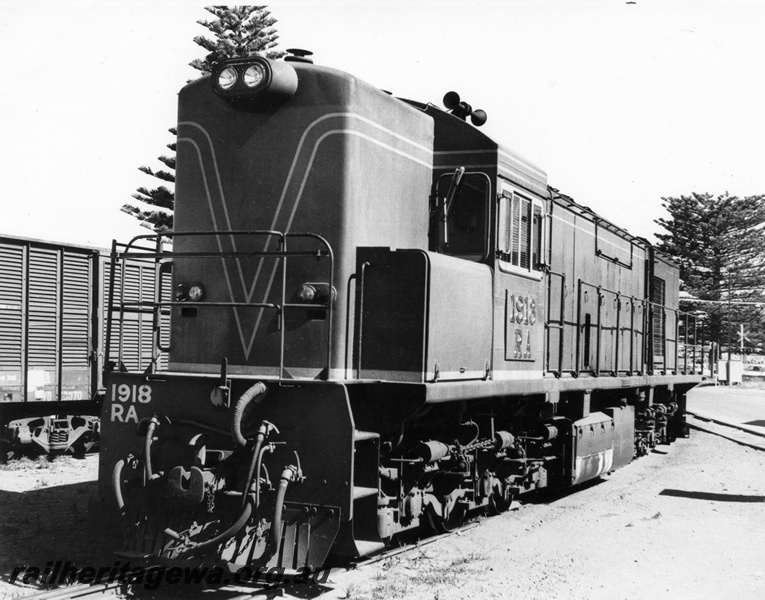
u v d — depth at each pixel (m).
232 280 7.23
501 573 7.02
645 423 15.84
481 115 9.22
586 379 11.23
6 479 11.73
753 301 55.16
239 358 7.14
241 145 7.30
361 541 6.58
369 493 6.44
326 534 6.11
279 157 7.18
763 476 13.62
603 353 13.10
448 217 8.34
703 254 55.91
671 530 9.09
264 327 7.08
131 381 6.88
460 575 6.88
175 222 7.54
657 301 17.22
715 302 51.94
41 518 8.91
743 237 54.81
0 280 12.89
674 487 12.27
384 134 7.56
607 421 12.42
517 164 9.07
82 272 14.14
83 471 12.73
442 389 6.83
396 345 6.86
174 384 6.71
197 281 7.36
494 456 8.97
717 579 7.12
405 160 7.95
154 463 6.65
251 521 6.27
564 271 11.21
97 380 14.16
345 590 6.29
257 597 5.98
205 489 6.14
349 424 6.17
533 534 8.69
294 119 7.16
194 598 6.05
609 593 6.58
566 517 9.72
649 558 7.79
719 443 18.70
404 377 6.81
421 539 8.14
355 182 7.09
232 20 23.20
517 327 8.94
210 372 7.24
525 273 9.15
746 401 35.16
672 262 18.55
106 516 6.88
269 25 24.05
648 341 16.05
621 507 10.52
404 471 7.30
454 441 8.09
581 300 11.92
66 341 13.81
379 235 7.47
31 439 13.45
